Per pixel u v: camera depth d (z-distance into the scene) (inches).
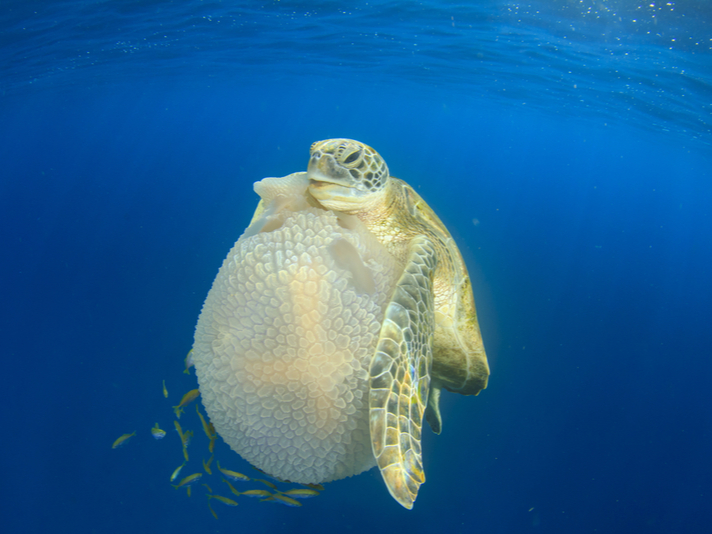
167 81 305.6
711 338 180.4
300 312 24.4
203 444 90.3
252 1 116.8
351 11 123.7
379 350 26.0
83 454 92.8
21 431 97.8
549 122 350.0
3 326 142.0
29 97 298.4
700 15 81.3
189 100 477.1
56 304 156.3
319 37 159.3
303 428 24.8
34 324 142.0
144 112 618.5
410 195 43.6
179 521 81.1
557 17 102.7
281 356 24.2
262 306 24.5
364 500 82.3
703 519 84.1
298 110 650.2
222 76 285.3
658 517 83.3
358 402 25.6
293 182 34.2
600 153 555.5
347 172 34.4
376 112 589.3
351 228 30.2
